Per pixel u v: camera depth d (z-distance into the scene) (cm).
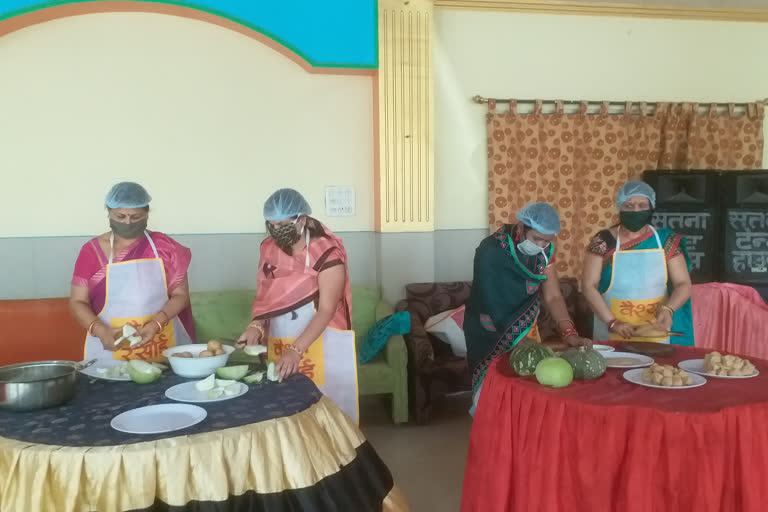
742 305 411
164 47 419
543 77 484
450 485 313
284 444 167
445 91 472
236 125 433
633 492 181
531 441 201
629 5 485
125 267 252
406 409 396
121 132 416
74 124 409
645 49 495
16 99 400
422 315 436
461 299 446
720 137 498
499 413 216
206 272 434
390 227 446
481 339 262
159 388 201
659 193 450
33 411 177
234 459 158
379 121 438
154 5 391
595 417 186
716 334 418
